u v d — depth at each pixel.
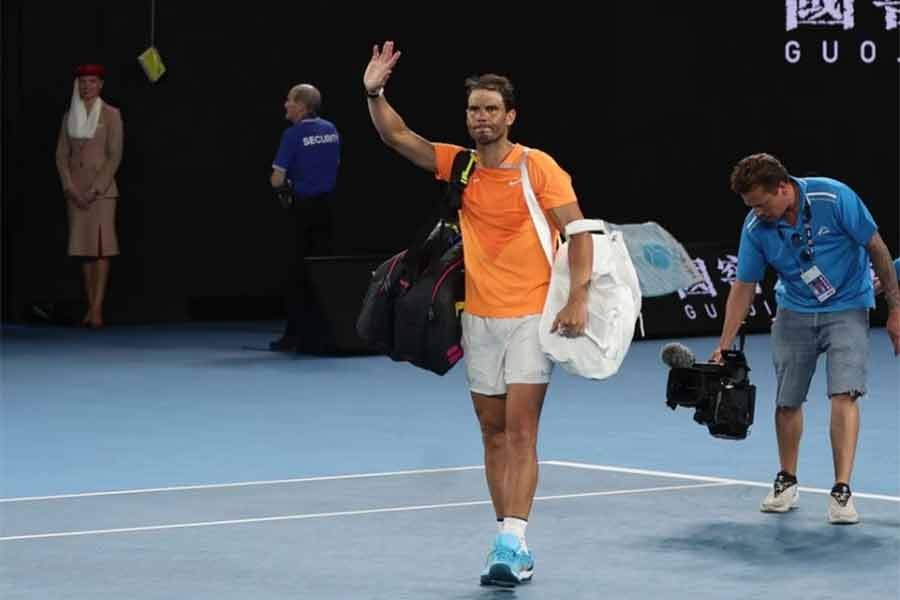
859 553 11.63
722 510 13.16
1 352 24.84
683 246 27.30
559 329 10.63
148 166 29.09
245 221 29.84
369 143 30.42
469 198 10.89
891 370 22.77
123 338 26.75
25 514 13.12
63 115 28.20
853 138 32.59
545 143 31.41
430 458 16.02
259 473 15.20
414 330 10.91
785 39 32.25
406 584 10.74
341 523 12.68
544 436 17.38
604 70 31.64
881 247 12.66
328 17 30.02
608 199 31.78
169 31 29.02
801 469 15.37
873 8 32.53
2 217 28.77
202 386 21.31
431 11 30.56
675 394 12.70
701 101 32.09
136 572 11.09
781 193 12.53
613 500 13.59
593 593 10.50
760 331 27.53
